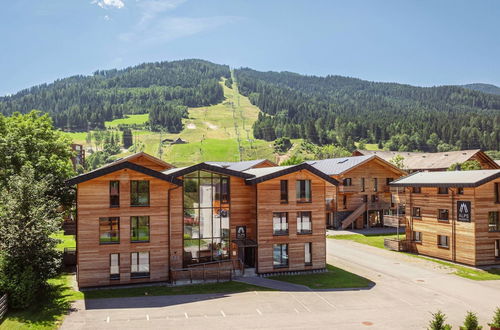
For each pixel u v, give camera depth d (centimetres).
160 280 3416
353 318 2661
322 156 18062
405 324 2569
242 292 3189
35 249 2788
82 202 3219
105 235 3278
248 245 3634
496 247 4169
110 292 3133
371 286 3416
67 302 2850
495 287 3422
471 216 4084
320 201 3922
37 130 4381
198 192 3638
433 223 4519
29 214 2784
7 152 4081
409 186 4697
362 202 6494
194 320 2556
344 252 4750
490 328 2342
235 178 3778
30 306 2719
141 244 3356
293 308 2833
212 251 3669
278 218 3800
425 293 3244
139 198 3378
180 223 3534
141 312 2681
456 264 4203
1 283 2586
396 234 5891
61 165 4375
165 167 5262
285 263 3797
